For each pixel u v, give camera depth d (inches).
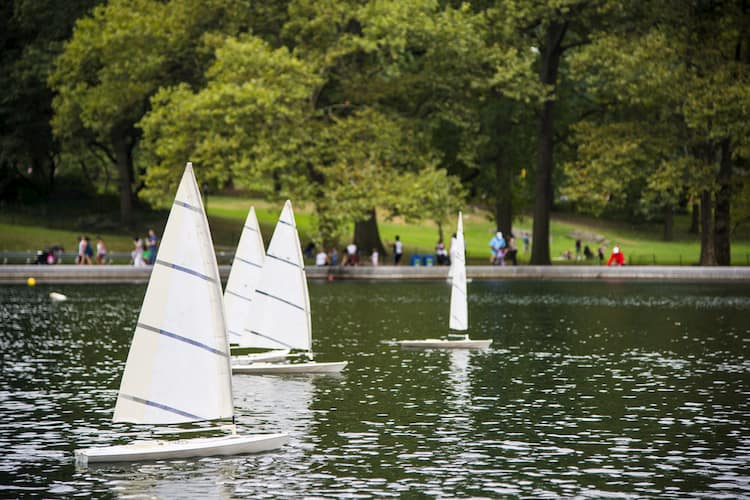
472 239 5137.8
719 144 3577.8
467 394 1317.7
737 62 3383.4
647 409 1214.9
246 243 1711.4
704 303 2566.4
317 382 1419.8
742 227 5383.9
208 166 3383.4
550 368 1536.7
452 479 901.8
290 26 3634.4
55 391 1317.7
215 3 3612.2
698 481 896.9
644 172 3663.9
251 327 1528.1
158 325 949.2
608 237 5359.3
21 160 4554.6
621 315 2276.1
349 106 3690.9
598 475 916.6
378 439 1056.2
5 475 915.4
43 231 4293.8
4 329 1967.3
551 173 3941.9
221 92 3277.6
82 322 2081.7
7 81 4468.5
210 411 960.9
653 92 3474.4
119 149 4461.1
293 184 3363.7
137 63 3774.6
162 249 953.5
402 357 1656.0
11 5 4640.8
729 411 1202.6
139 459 968.3
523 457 982.4
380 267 3452.3
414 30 3496.6
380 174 3398.1
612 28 3690.9
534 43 3843.5
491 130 3897.6
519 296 2785.4
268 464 952.9
